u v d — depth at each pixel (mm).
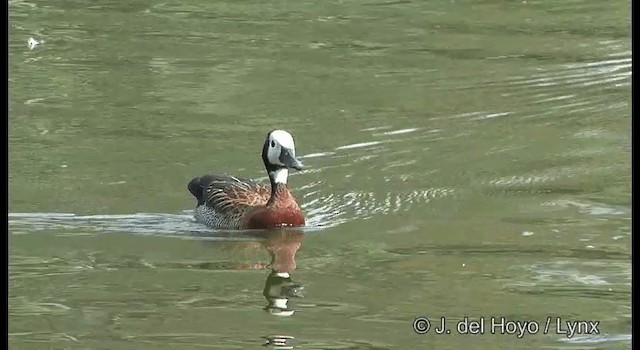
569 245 15641
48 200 17375
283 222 16469
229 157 19078
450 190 17828
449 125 20344
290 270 15016
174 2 27922
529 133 20000
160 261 15359
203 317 13570
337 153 19203
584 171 18406
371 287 14391
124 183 18078
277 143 16547
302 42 25078
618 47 24234
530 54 24078
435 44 24891
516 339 13000
